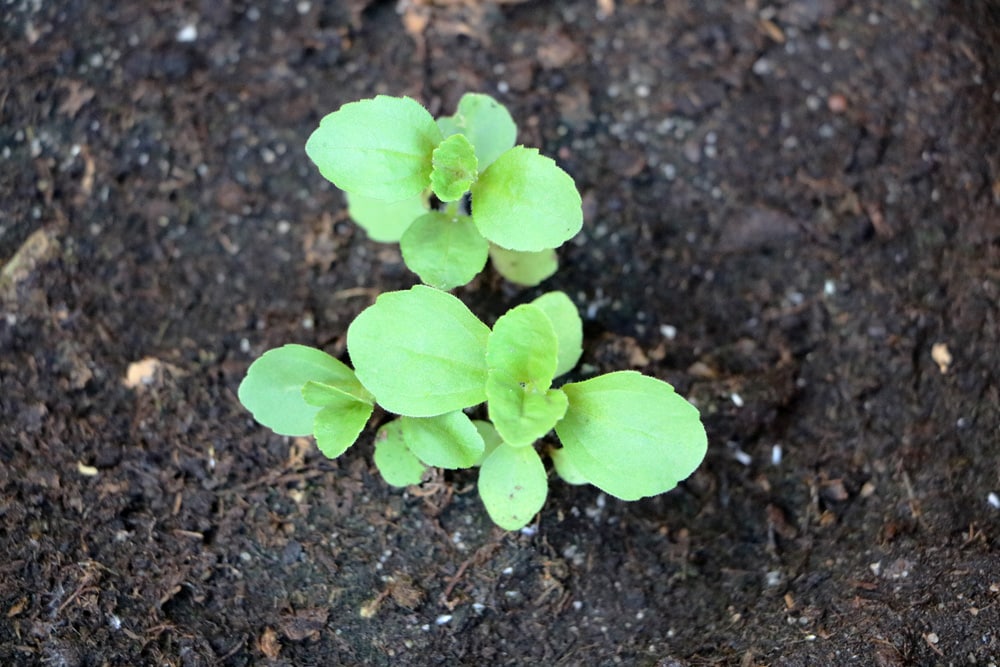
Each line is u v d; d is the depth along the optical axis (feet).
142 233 0.84
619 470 0.71
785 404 0.82
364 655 0.76
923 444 0.80
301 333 0.83
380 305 0.71
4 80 0.85
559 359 0.76
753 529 0.79
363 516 0.78
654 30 0.89
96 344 0.81
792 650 0.75
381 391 0.71
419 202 0.81
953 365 0.82
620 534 0.79
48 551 0.76
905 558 0.77
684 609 0.77
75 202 0.84
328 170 0.72
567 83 0.88
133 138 0.86
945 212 0.85
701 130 0.87
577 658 0.76
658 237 0.86
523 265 0.81
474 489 0.78
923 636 0.75
